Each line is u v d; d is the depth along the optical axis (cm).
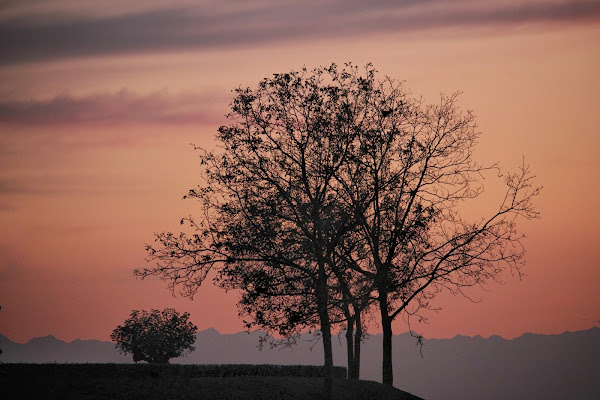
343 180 7712
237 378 7312
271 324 7306
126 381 6656
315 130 7550
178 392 6444
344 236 7612
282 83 7644
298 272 7369
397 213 8100
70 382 6338
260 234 7262
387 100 8119
